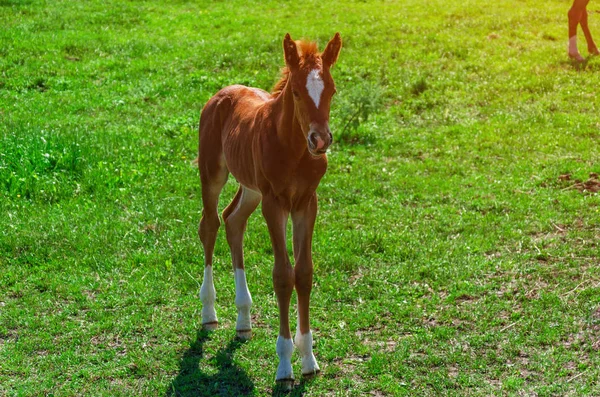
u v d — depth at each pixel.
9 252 7.71
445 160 10.41
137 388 5.46
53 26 16.95
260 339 6.12
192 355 5.92
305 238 5.48
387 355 5.75
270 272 7.28
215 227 6.43
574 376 5.40
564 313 6.27
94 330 6.27
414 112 12.48
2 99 13.03
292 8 18.73
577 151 10.38
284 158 5.28
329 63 5.09
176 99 13.09
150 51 15.54
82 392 5.41
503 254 7.49
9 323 6.41
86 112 12.58
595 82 13.06
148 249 7.81
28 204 8.87
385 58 14.66
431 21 17.05
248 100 6.20
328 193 9.32
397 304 6.58
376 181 9.77
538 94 12.76
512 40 15.68
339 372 5.61
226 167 6.44
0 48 15.23
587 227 8.00
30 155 9.77
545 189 9.16
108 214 8.62
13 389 5.45
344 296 6.80
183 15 18.25
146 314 6.55
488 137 11.11
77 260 7.55
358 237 7.92
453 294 6.71
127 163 10.14
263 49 15.30
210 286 6.33
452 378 5.45
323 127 4.79
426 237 7.96
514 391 5.24
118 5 18.91
